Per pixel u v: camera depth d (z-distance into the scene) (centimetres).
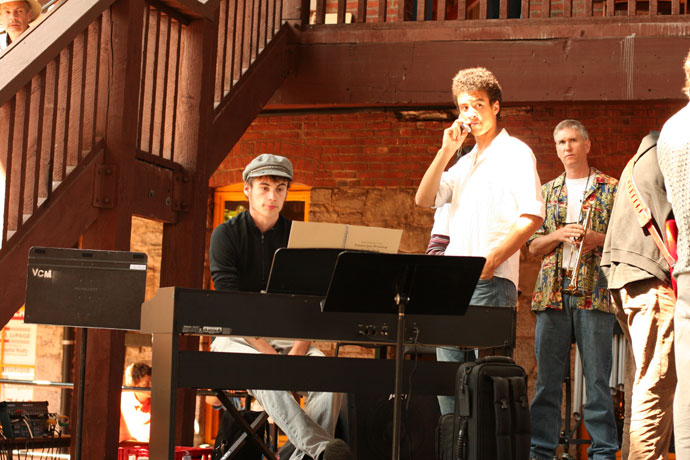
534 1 880
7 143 470
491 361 379
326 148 835
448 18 934
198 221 604
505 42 686
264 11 717
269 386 371
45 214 493
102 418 517
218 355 362
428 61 698
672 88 657
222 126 641
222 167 859
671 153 325
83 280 442
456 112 811
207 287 862
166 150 606
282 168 487
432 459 423
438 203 466
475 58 689
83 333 473
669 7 831
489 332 405
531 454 518
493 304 431
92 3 519
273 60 702
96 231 528
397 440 343
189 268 596
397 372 346
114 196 528
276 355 372
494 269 428
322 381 380
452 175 468
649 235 388
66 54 513
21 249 478
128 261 443
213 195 873
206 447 529
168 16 596
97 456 515
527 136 794
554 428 520
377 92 705
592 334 517
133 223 886
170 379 352
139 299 441
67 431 742
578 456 700
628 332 425
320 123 838
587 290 518
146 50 575
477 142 464
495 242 440
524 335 764
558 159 786
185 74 611
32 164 492
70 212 509
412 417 423
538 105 742
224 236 484
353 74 711
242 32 676
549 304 523
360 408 416
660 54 662
